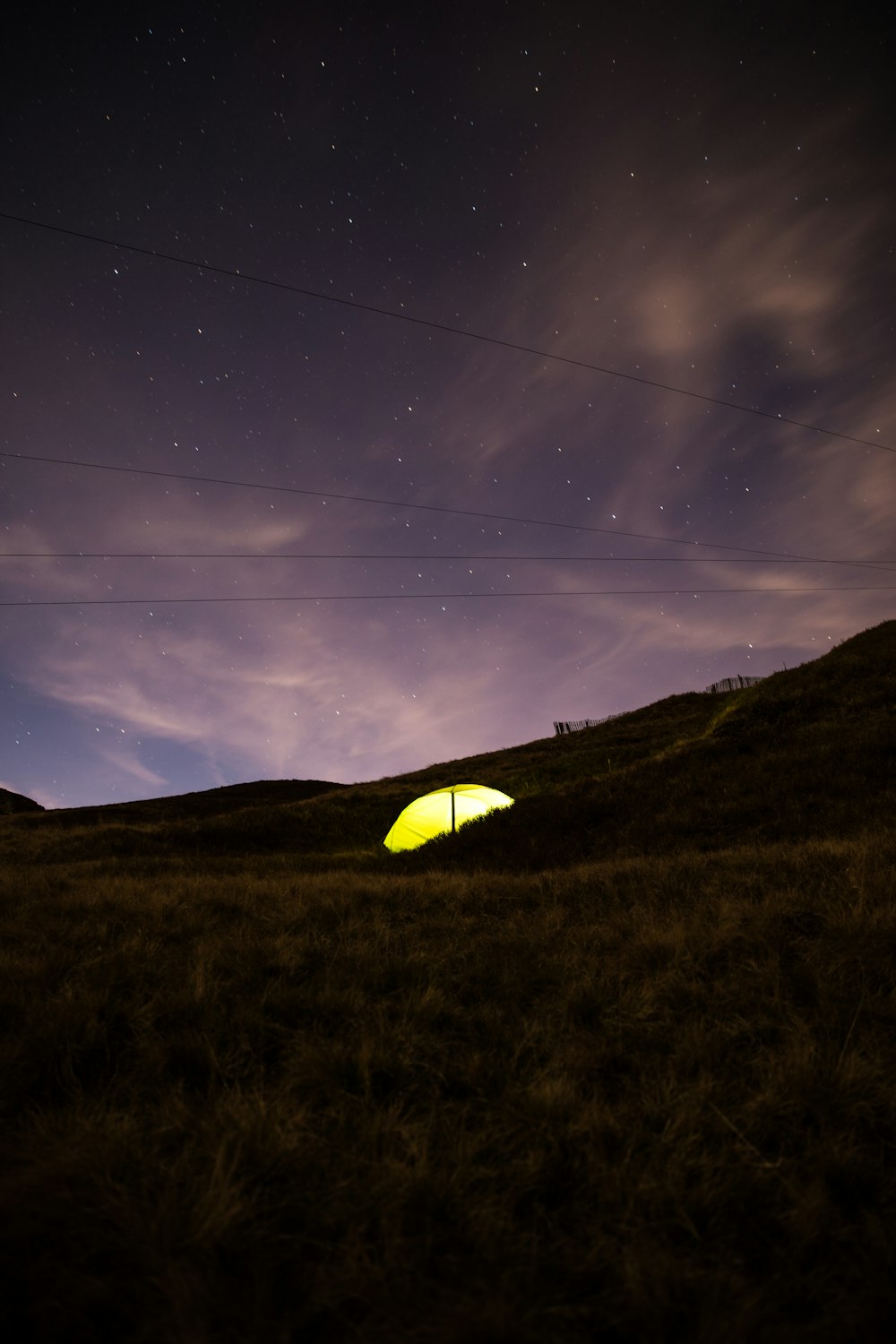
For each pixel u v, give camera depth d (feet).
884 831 35.24
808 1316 6.85
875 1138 9.63
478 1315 6.33
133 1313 6.70
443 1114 10.21
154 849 68.64
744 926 18.10
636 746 106.93
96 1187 8.25
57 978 16.20
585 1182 8.71
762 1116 9.95
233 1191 7.89
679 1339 6.41
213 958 17.90
